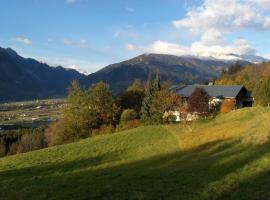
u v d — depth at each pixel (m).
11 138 139.50
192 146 52.72
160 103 85.88
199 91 78.94
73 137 97.19
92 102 100.19
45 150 62.31
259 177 27.02
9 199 30.64
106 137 68.12
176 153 50.25
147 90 100.25
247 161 33.00
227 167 32.19
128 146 60.00
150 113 87.12
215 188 25.44
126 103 118.25
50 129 111.81
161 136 64.12
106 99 101.06
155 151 54.75
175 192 25.45
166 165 41.81
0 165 54.06
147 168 41.72
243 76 165.38
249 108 72.81
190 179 29.19
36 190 33.16
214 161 36.31
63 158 55.28
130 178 33.84
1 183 41.41
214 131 58.38
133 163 48.53
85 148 60.62
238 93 105.88
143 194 25.69
